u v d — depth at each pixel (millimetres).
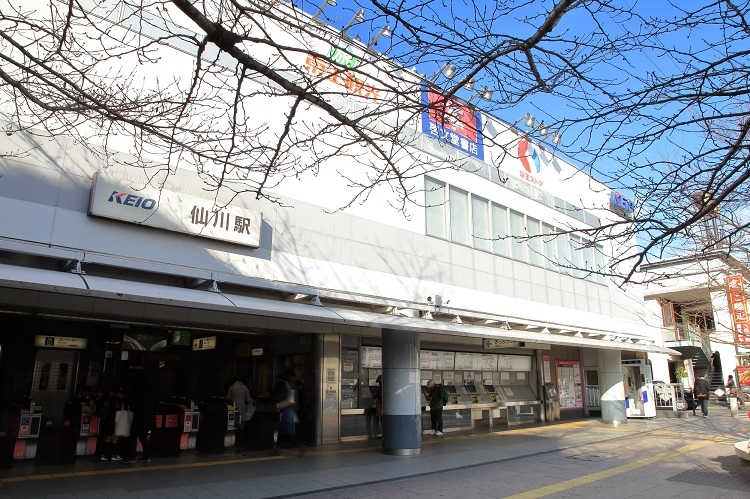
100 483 7902
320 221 11133
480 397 16906
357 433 13461
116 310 10148
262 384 14602
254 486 7992
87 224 8086
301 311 8531
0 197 7379
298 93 4375
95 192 8070
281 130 10555
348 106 11648
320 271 10891
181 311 10852
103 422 10055
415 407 11500
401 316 11055
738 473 9258
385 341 11797
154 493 7418
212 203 9305
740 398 27078
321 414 12648
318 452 11414
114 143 8539
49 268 7863
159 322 11836
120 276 8602
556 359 20266
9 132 6305
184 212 8953
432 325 10906
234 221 9539
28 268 6680
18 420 9945
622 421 18297
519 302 15688
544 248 17312
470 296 14141
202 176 9422
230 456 10773
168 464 9656
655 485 8297
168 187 8977
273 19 4559
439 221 13961
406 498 7484
